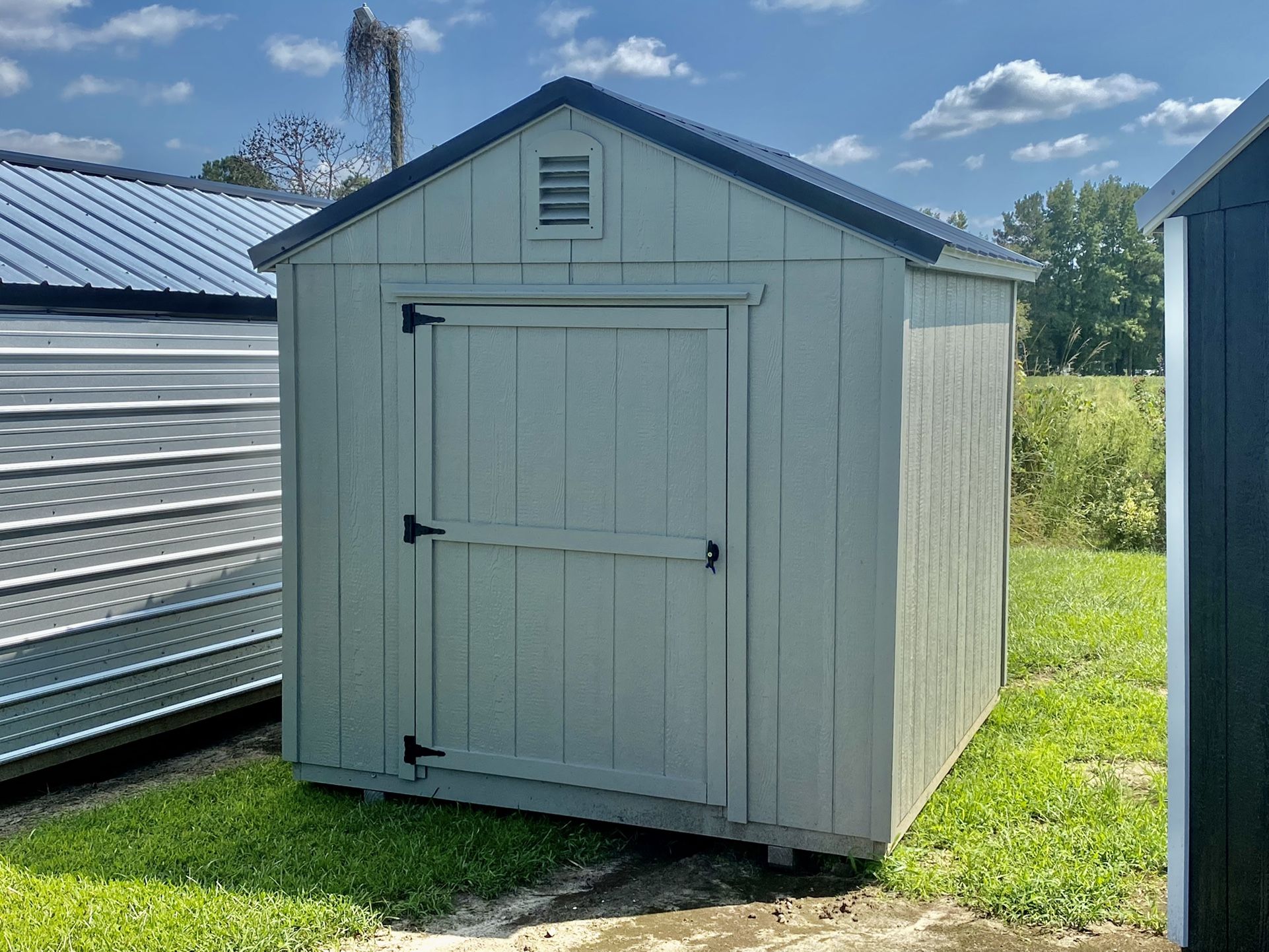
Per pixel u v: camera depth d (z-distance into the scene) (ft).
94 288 20.29
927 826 17.15
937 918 14.71
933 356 17.37
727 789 16.79
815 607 16.14
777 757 16.51
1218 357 12.07
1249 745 12.06
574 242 17.04
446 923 14.84
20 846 17.07
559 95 16.78
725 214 16.19
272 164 82.48
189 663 22.75
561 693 17.72
